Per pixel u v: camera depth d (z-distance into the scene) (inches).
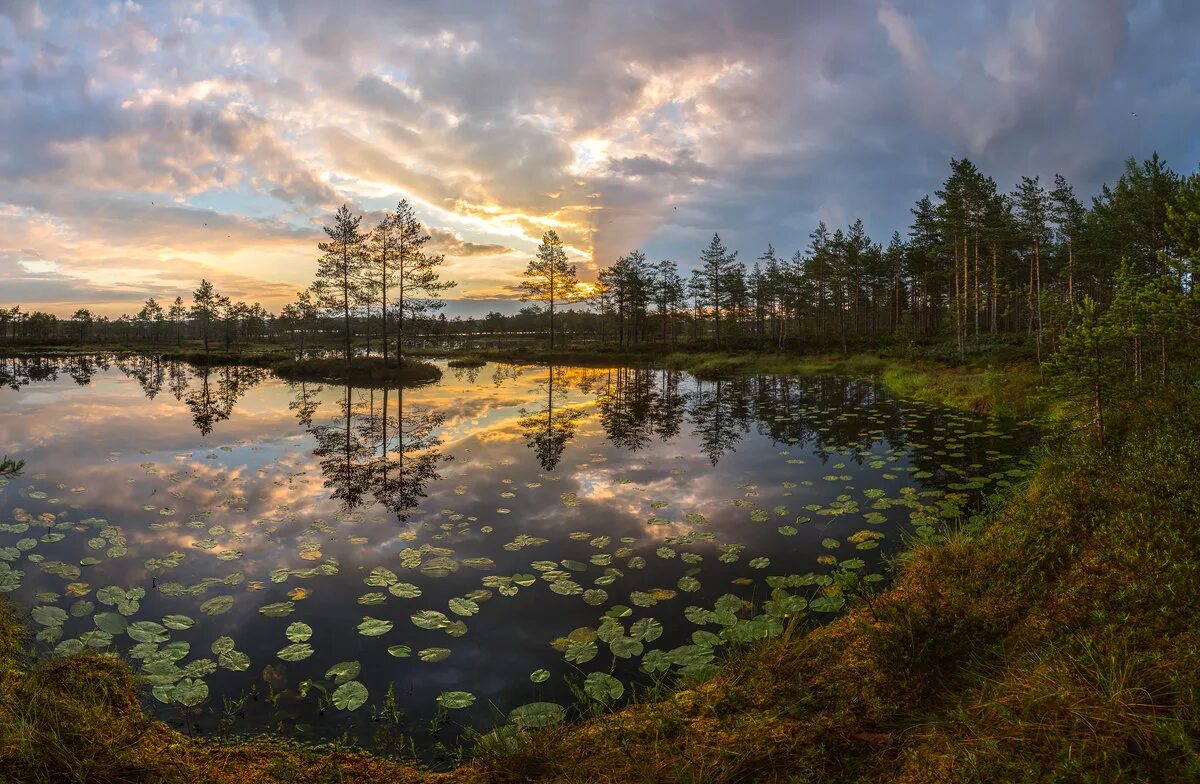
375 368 1240.2
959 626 137.0
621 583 219.5
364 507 319.0
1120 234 986.7
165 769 111.2
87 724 119.4
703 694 134.3
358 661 167.6
